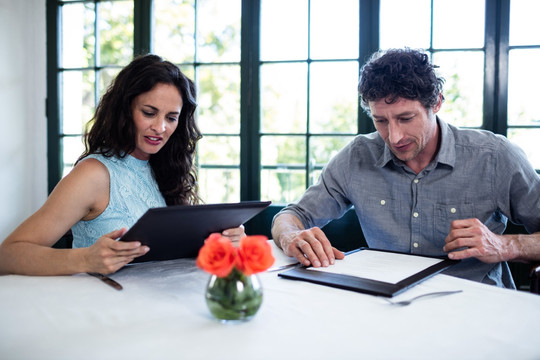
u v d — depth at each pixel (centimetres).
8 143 278
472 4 235
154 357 63
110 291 94
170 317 79
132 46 279
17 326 74
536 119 233
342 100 257
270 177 276
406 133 129
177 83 139
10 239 111
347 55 254
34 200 296
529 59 230
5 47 272
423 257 120
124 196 134
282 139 273
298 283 99
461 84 240
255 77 262
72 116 291
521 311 82
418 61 126
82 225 132
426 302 87
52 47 287
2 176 275
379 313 81
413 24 243
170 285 99
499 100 233
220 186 325
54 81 288
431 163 143
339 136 259
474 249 110
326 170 166
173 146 153
